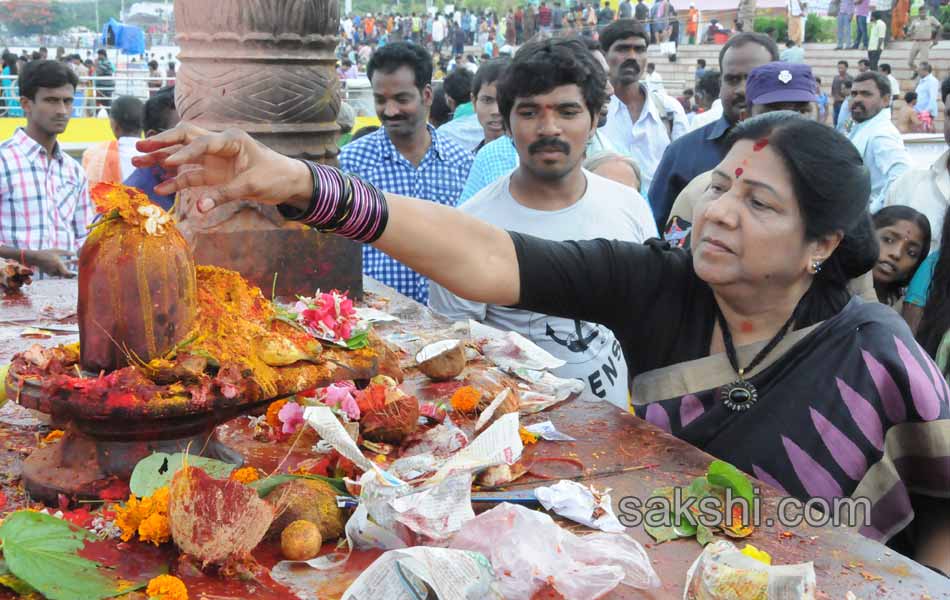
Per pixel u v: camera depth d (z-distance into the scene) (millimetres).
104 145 6695
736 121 4805
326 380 1762
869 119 7016
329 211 1810
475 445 1670
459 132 6473
